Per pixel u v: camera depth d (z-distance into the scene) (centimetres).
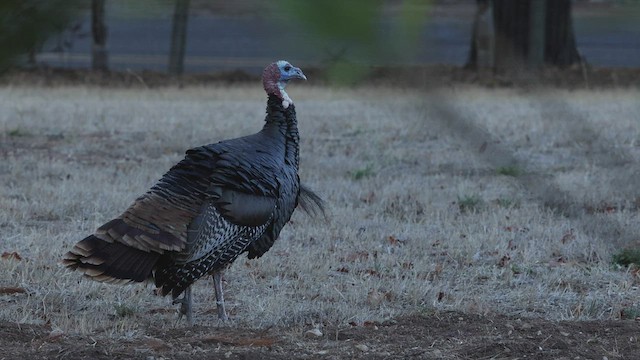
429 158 3359
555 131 3638
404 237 2219
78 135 3925
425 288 1756
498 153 674
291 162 1512
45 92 4869
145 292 1733
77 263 1277
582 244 2106
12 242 2083
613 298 1720
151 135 3938
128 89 4981
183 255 1334
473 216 2431
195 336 1420
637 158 2880
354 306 1655
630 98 4409
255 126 4200
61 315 1566
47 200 2567
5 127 4038
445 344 1418
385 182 2956
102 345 1357
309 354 1355
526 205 2480
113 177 2981
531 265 1955
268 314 1591
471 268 1945
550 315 1623
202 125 4200
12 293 1697
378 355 1347
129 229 1297
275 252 2041
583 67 4428
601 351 1372
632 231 2131
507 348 1369
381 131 3969
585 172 2905
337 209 2512
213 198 1365
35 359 1273
